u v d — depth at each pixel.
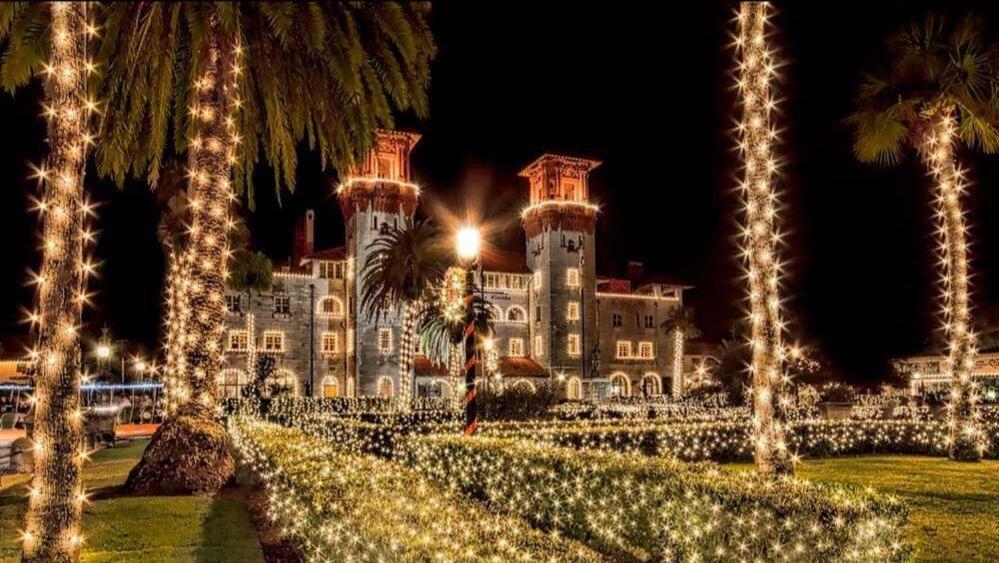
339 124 16.56
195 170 17.22
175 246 26.34
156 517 10.88
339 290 72.00
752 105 12.44
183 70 16.70
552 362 76.31
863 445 20.89
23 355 50.31
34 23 10.77
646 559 8.88
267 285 61.06
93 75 12.65
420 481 9.25
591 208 80.81
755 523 7.05
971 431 18.77
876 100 20.05
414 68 15.76
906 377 38.19
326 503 7.50
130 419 43.47
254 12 14.16
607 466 9.80
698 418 25.67
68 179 7.24
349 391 69.50
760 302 11.85
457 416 28.73
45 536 6.92
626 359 82.19
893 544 6.65
